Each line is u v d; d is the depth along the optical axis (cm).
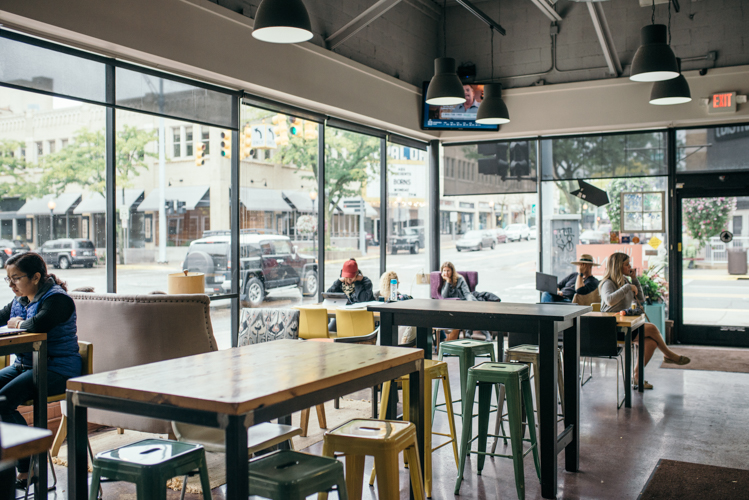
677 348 819
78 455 214
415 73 915
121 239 528
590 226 884
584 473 375
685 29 820
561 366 510
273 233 688
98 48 482
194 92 575
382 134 860
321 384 211
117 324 396
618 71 851
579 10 873
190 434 281
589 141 880
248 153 646
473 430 466
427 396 342
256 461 218
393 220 906
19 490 341
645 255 859
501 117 696
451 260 971
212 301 612
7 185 457
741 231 817
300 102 689
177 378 213
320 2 718
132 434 455
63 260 490
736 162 812
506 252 934
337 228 797
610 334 498
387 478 232
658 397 562
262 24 387
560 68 886
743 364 708
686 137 834
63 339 365
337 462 218
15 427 149
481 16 805
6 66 431
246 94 626
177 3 523
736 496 336
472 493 344
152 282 556
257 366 234
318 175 755
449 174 965
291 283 715
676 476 367
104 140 508
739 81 785
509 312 348
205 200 603
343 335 534
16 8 410
